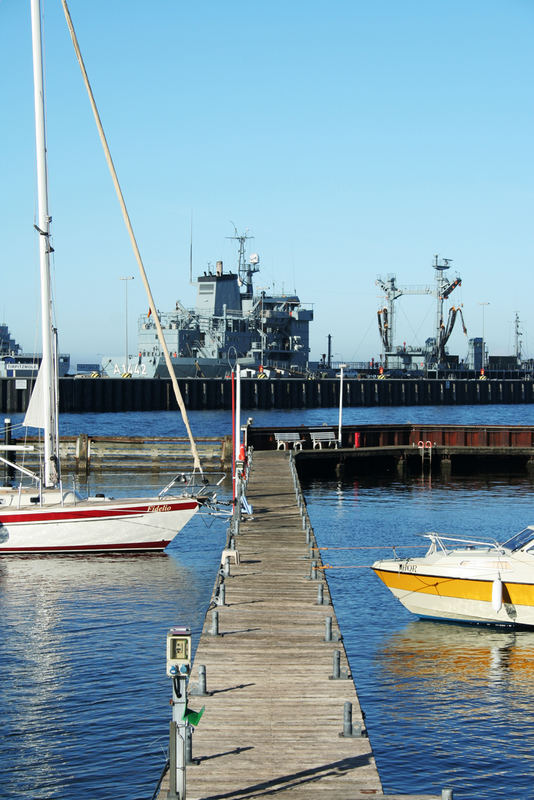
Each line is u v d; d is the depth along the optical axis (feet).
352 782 40.47
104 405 481.46
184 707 39.01
